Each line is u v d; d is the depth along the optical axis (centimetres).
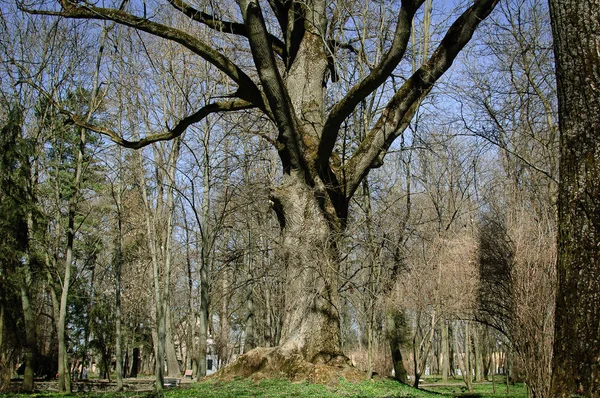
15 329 1856
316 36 1348
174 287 3453
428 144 1480
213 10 1292
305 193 1205
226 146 2088
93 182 2877
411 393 1089
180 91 1839
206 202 1870
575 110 511
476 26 1133
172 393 1094
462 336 4153
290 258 1194
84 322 2970
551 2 540
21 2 1177
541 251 1095
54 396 1430
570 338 481
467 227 1652
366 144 1266
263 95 1248
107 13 1149
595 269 479
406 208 1639
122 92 1909
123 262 3341
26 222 1912
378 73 1046
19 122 1909
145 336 4238
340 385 1061
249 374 1180
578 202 497
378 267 1334
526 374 1086
